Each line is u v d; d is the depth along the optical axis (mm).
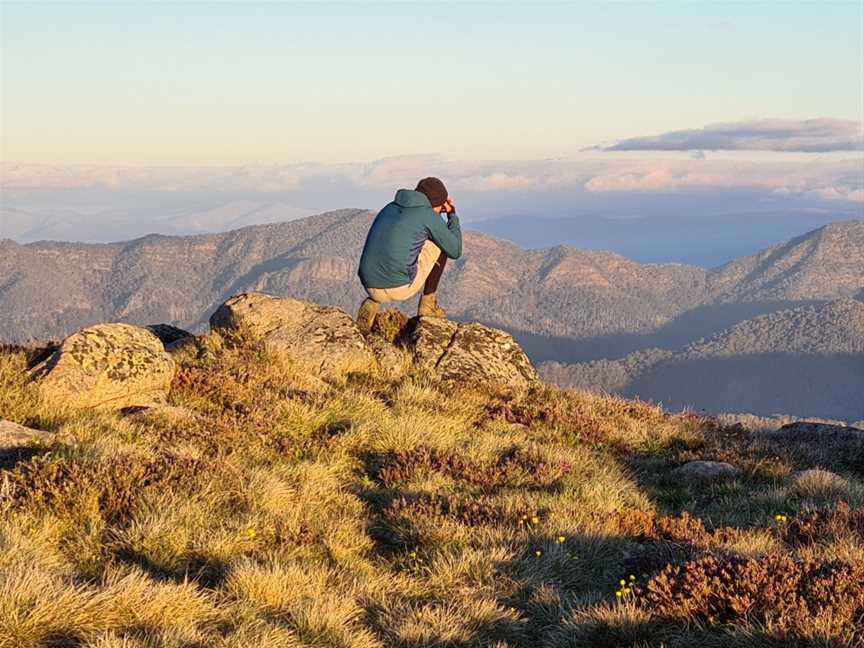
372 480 8594
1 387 8359
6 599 5340
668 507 8852
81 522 7258
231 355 9852
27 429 8070
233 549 7367
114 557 6828
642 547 7914
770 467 9516
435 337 10641
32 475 7496
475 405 10008
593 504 8383
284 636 5805
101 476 7652
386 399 9781
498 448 9203
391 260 10195
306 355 10094
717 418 11125
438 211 10430
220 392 9156
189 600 6031
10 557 6055
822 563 7164
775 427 11375
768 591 6402
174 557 7047
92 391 8578
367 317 10594
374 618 6684
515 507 8203
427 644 6262
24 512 7059
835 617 6059
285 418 9008
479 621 6719
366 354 10242
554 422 9906
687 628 6367
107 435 8164
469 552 7680
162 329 11016
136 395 8766
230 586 6566
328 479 8344
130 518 7523
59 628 5410
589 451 9523
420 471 8609
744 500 8883
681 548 7777
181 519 7496
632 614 6480
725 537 8062
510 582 7527
